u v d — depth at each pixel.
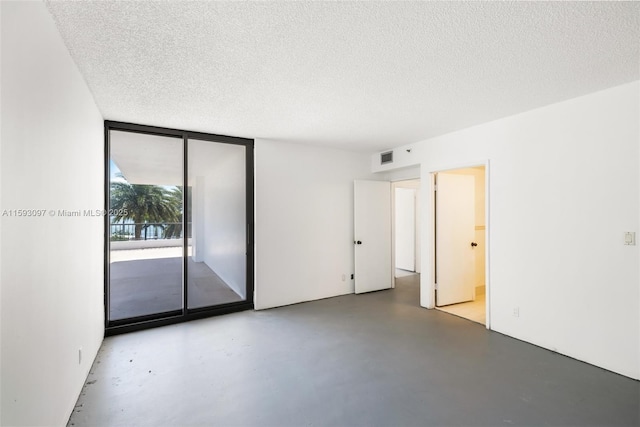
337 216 5.08
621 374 2.51
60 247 1.83
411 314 4.11
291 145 4.59
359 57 2.09
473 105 3.01
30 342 1.41
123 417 2.01
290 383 2.42
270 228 4.41
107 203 3.40
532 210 3.12
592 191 2.69
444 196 4.50
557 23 1.70
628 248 2.48
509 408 2.09
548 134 2.99
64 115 1.90
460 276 4.65
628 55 2.05
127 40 1.88
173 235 8.48
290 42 1.91
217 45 1.94
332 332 3.48
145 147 4.95
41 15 1.52
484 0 1.51
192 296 5.11
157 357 2.87
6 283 1.20
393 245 5.68
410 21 1.69
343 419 1.99
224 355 2.91
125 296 5.09
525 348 3.03
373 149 5.09
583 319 2.74
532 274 3.12
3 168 1.18
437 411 2.06
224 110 3.14
